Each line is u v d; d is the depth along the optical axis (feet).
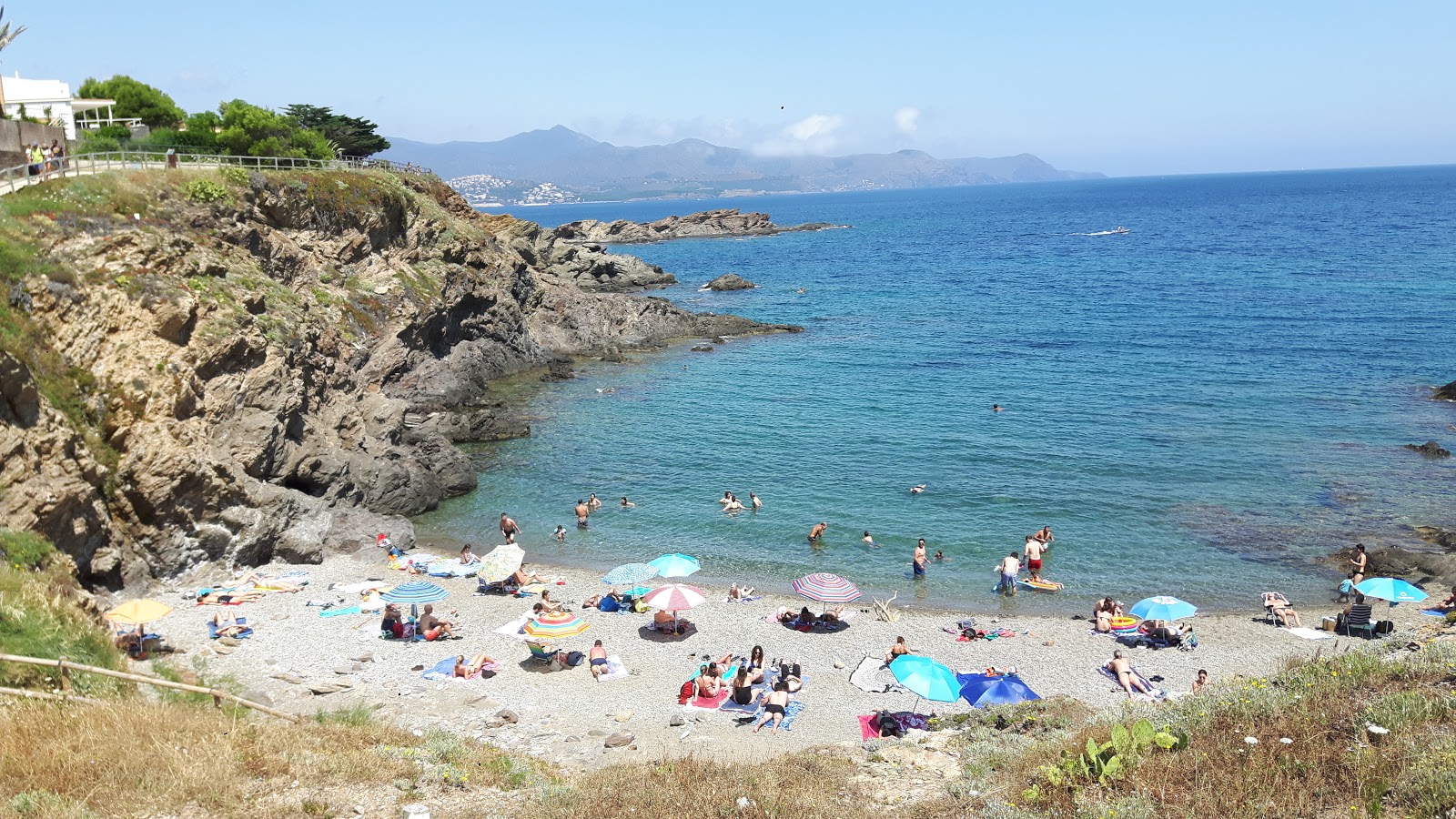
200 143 229.45
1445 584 117.39
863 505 153.69
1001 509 150.30
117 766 57.26
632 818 56.08
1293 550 132.05
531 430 200.85
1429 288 345.51
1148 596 120.06
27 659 65.05
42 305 116.67
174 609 111.55
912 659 84.43
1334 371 231.30
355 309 205.46
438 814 57.31
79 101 242.58
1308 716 54.34
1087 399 214.48
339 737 69.31
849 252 617.21
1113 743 53.52
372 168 270.87
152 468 116.47
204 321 133.08
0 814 50.47
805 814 55.52
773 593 122.93
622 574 114.42
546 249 350.23
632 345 293.43
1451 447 172.35
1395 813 43.57
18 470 99.50
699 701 91.30
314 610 113.09
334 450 148.46
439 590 106.73
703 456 181.16
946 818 52.95
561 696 92.79
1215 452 173.58
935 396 222.89
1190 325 299.38
